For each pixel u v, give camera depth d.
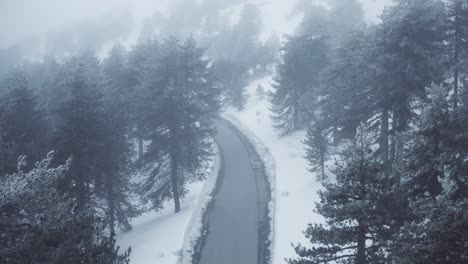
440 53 23.67
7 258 10.98
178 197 32.44
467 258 9.48
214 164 42.72
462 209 9.89
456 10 30.75
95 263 12.05
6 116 28.73
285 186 35.19
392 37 23.23
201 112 32.50
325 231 12.23
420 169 13.11
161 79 30.81
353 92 28.34
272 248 26.19
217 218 31.33
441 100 12.91
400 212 11.44
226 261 25.61
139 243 28.02
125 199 32.97
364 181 11.76
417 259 9.95
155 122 30.81
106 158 27.06
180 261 25.36
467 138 12.76
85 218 12.78
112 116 32.16
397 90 22.98
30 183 12.13
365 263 11.87
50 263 10.76
